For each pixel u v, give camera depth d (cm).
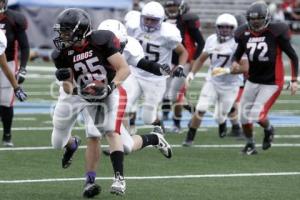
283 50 3247
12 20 3269
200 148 3447
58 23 2197
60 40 2238
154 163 2984
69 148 2539
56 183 2528
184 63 3412
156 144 2627
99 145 2342
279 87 3269
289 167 2933
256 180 2641
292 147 3512
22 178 2603
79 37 2216
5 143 3353
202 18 9769
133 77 3284
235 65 3319
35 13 8638
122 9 8956
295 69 3244
